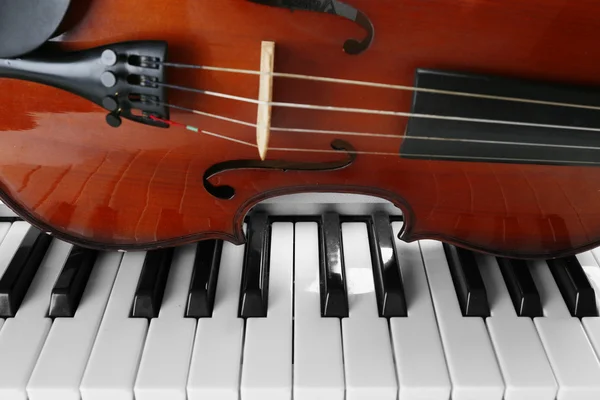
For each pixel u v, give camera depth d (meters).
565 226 0.31
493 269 0.32
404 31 0.25
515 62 0.26
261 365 0.27
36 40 0.24
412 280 0.31
